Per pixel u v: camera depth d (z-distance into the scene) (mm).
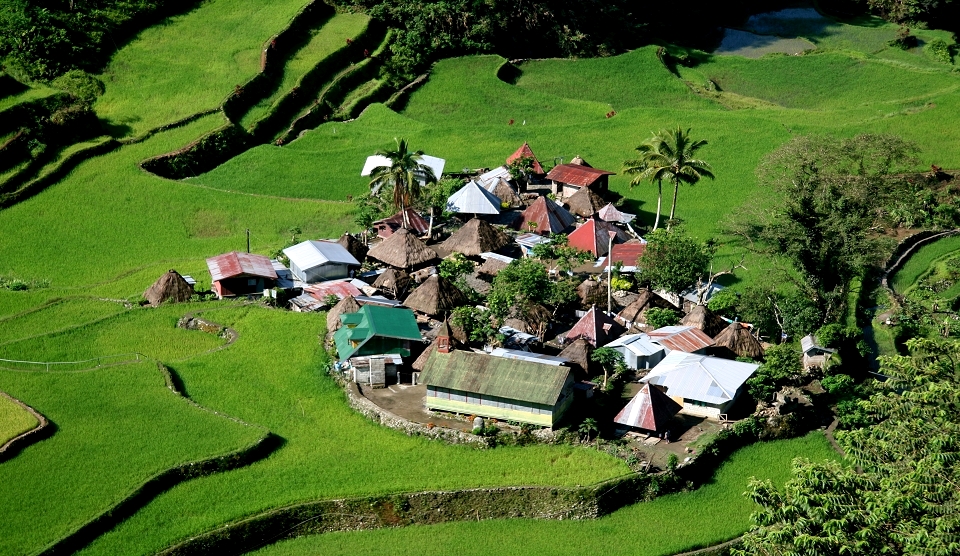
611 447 89000
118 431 90250
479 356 94062
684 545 81375
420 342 102688
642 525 83375
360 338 99250
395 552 80438
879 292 125250
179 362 103312
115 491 82812
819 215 114750
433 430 90875
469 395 92438
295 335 107812
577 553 80438
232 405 95812
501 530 82562
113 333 109688
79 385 97750
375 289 117312
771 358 98125
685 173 133000
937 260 134500
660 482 86000
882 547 62969
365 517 83188
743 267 123688
